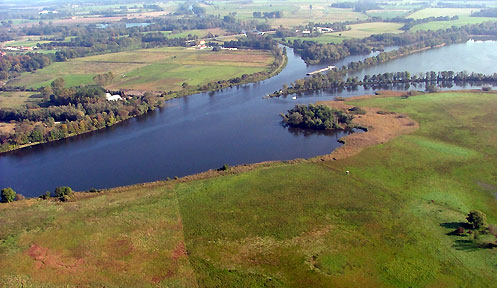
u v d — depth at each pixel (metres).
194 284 87.75
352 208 113.50
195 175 139.88
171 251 98.50
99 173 149.12
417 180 127.88
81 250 99.31
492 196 116.62
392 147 153.50
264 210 114.44
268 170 140.00
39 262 95.19
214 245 100.06
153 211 116.06
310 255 95.06
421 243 97.12
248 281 87.81
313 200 118.62
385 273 88.31
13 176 150.50
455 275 86.56
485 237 97.81
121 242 102.06
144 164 154.62
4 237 104.88
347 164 142.12
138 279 89.50
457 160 139.75
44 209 120.06
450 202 114.38
